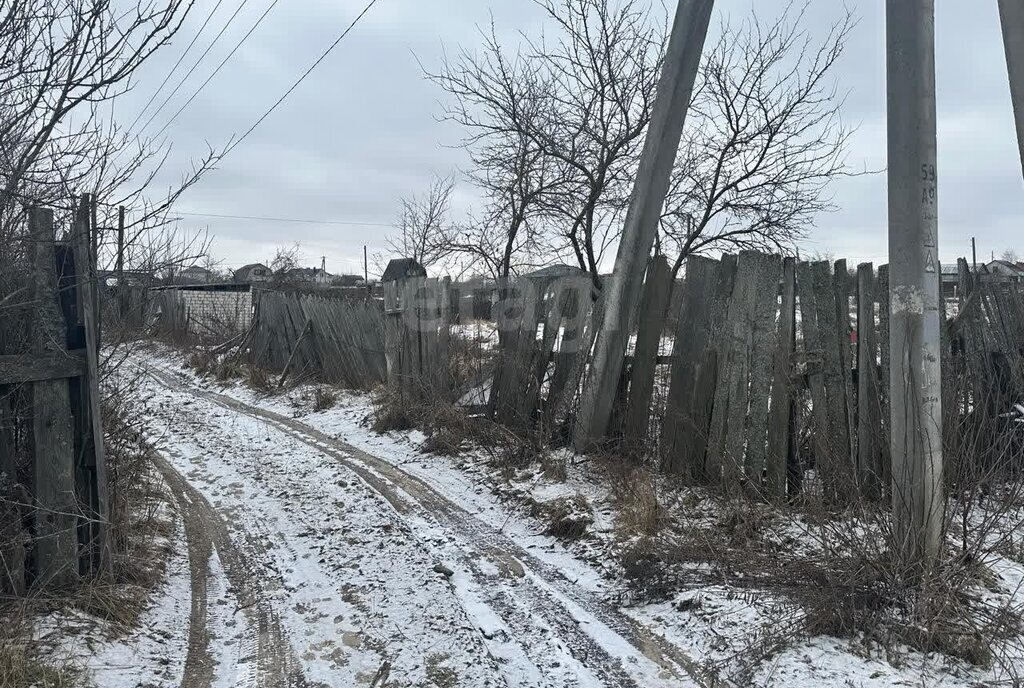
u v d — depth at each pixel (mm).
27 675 3352
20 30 3770
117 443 5195
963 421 5039
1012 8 4383
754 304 6141
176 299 22359
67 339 4430
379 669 3906
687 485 6375
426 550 5719
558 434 7898
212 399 14320
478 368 9266
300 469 8594
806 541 4996
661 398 6875
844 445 5738
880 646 3754
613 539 5602
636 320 7145
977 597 3951
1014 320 6348
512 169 11578
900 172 4250
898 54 4223
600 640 4164
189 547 5988
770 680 3543
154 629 4258
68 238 4410
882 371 5586
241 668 3898
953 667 3545
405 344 10812
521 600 4750
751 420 6070
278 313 16297
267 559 5758
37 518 4203
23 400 4281
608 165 10203
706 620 4250
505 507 6750
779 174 10789
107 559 4566
